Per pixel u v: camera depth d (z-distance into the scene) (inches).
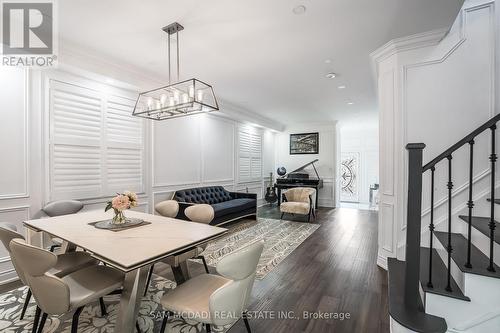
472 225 79.7
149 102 104.2
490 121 68.9
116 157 144.8
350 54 121.0
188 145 194.9
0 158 102.7
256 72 144.9
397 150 110.1
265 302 89.4
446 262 86.2
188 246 69.1
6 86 104.2
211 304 53.6
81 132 129.2
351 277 108.8
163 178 173.2
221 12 87.7
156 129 168.1
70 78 124.2
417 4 82.9
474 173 95.8
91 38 106.5
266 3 82.7
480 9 96.0
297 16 90.0
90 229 82.9
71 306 59.4
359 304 87.9
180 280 85.0
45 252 56.0
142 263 57.4
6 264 104.4
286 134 331.0
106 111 139.8
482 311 65.5
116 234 77.5
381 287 99.6
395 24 94.7
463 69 98.6
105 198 139.2
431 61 103.2
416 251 71.0
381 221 120.4
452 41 99.7
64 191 122.6
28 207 110.3
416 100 106.3
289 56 123.3
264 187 309.7
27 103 109.4
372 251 142.6
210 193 208.8
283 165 333.1
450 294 67.4
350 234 178.1
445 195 100.7
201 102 91.1
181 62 131.0
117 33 102.3
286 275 111.1
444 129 101.8
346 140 370.0
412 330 64.7
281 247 148.8
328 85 167.5
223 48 115.2
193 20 92.7
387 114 116.0
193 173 199.6
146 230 82.2
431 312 69.7
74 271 80.8
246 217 228.5
